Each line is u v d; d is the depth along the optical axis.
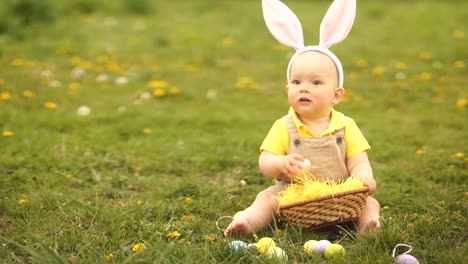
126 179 3.92
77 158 4.24
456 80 6.96
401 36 9.49
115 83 6.59
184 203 3.52
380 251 2.77
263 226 3.10
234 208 3.48
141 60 7.75
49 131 4.87
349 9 3.25
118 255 2.70
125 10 11.08
